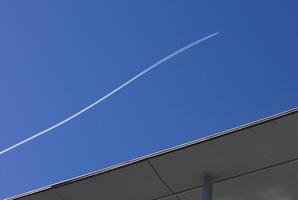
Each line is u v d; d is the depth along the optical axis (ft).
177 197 32.99
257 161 30.76
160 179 32.01
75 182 32.76
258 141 29.81
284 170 30.94
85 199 33.68
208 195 30.71
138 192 32.94
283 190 31.73
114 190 32.91
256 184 31.83
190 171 31.48
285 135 29.32
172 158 30.96
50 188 33.37
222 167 31.14
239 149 30.25
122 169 31.71
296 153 30.04
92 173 32.30
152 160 31.07
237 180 31.76
